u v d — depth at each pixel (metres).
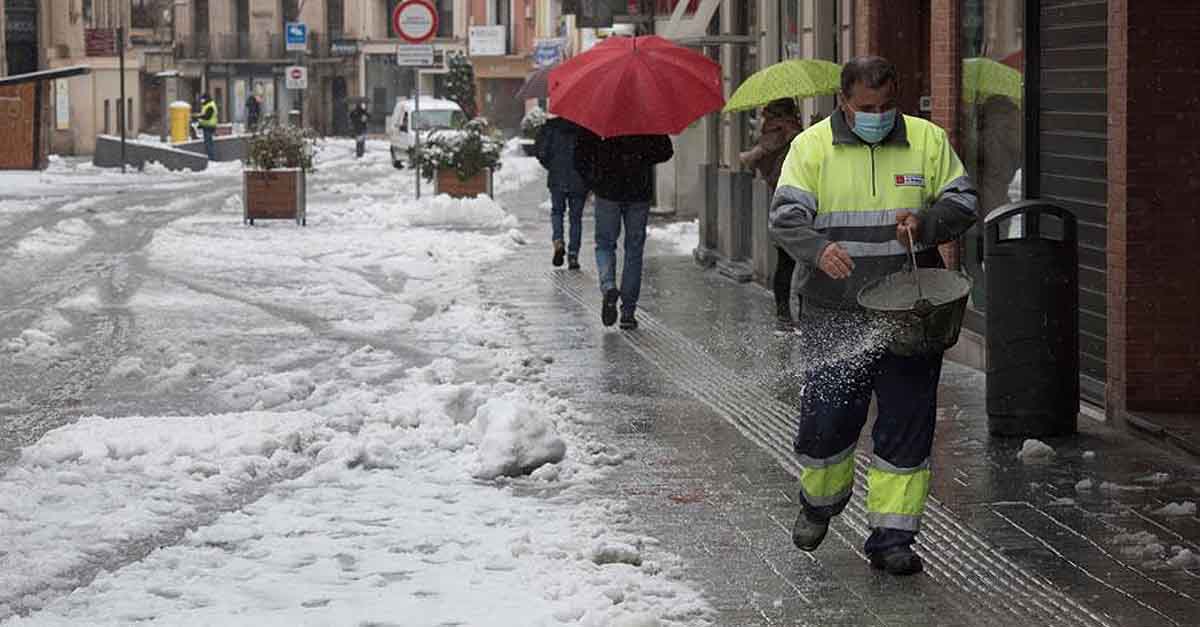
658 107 24.45
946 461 15.72
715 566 12.27
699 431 17.12
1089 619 11.01
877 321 11.84
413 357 22.16
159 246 38.41
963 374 20.95
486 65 137.50
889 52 26.33
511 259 35.75
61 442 16.09
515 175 72.25
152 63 143.88
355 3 147.12
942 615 11.10
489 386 19.19
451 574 11.89
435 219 45.66
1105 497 14.28
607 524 13.41
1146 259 17.17
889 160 12.27
